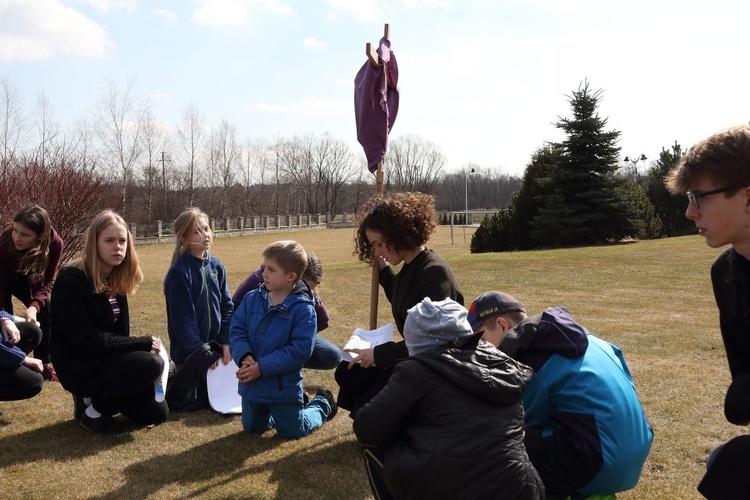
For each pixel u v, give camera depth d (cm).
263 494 325
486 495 229
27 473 347
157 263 2327
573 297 959
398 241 349
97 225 402
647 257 1424
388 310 864
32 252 507
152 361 407
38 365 435
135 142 4141
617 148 2219
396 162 10569
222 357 478
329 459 371
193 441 398
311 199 9331
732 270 226
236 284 1235
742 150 201
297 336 394
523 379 244
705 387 496
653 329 713
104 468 355
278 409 398
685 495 321
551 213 2202
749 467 219
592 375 273
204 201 6297
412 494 238
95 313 405
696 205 213
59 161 1505
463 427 234
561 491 277
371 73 435
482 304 313
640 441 271
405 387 243
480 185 11862
